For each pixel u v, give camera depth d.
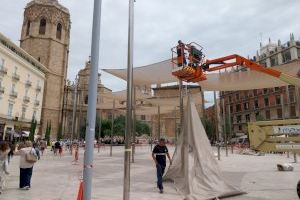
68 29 70.69
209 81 15.31
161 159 8.70
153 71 15.62
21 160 8.69
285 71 13.49
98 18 5.25
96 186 9.57
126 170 5.75
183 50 10.17
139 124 76.00
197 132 9.28
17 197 7.48
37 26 65.00
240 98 71.62
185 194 8.02
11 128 44.66
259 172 13.89
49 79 64.00
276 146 7.76
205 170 8.59
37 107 54.28
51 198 7.45
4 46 42.00
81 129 70.31
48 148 43.62
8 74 43.84
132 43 6.35
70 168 14.96
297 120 7.57
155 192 8.53
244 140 60.28
